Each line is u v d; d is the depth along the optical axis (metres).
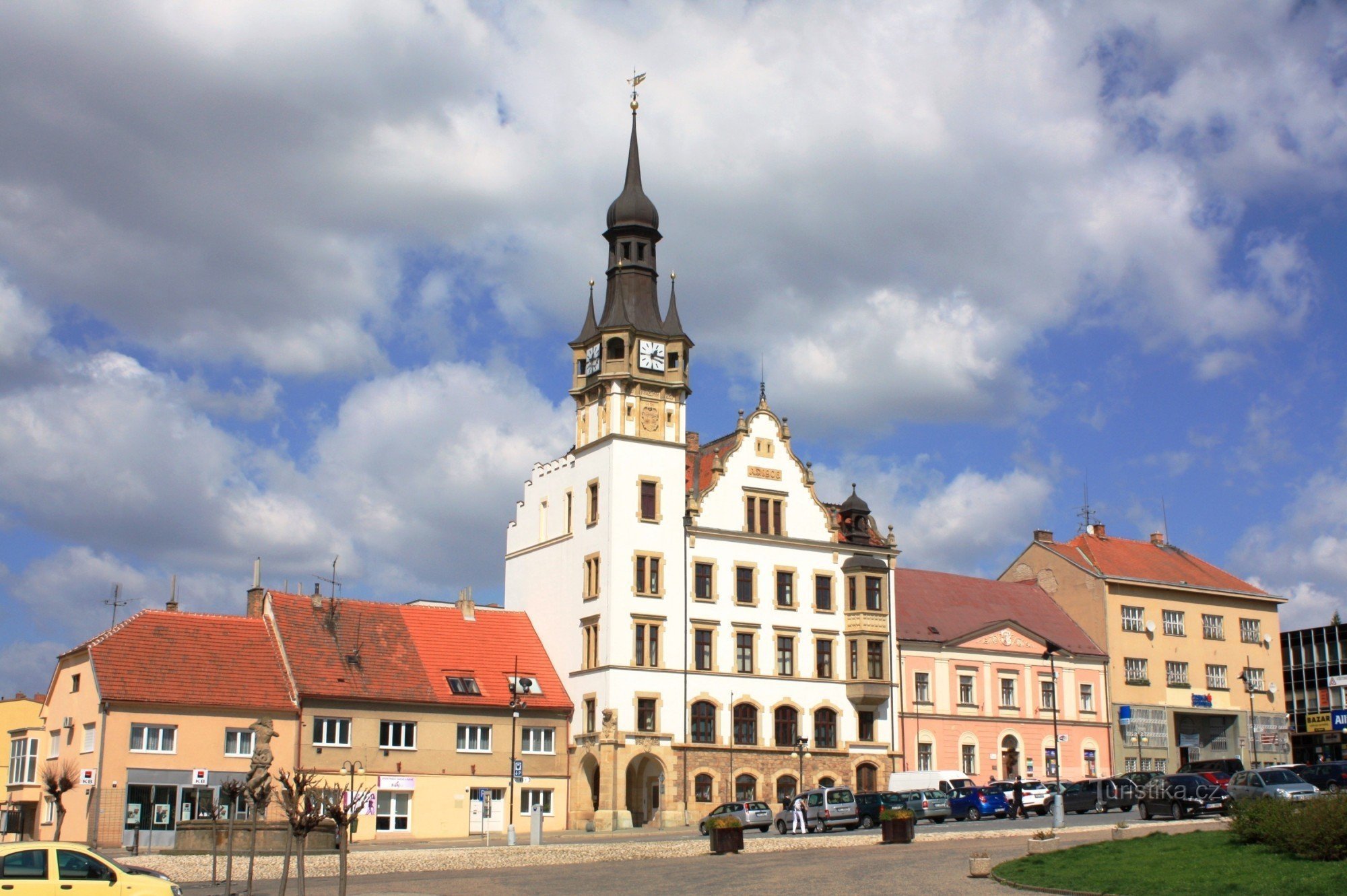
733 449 84.94
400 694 75.31
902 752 86.88
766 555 84.69
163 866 49.38
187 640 72.88
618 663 78.00
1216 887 31.89
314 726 72.31
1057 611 102.56
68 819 68.88
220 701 69.94
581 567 82.19
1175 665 102.69
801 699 83.88
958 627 93.25
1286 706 124.50
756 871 43.62
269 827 56.44
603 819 75.62
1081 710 96.75
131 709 67.75
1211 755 104.62
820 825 66.44
